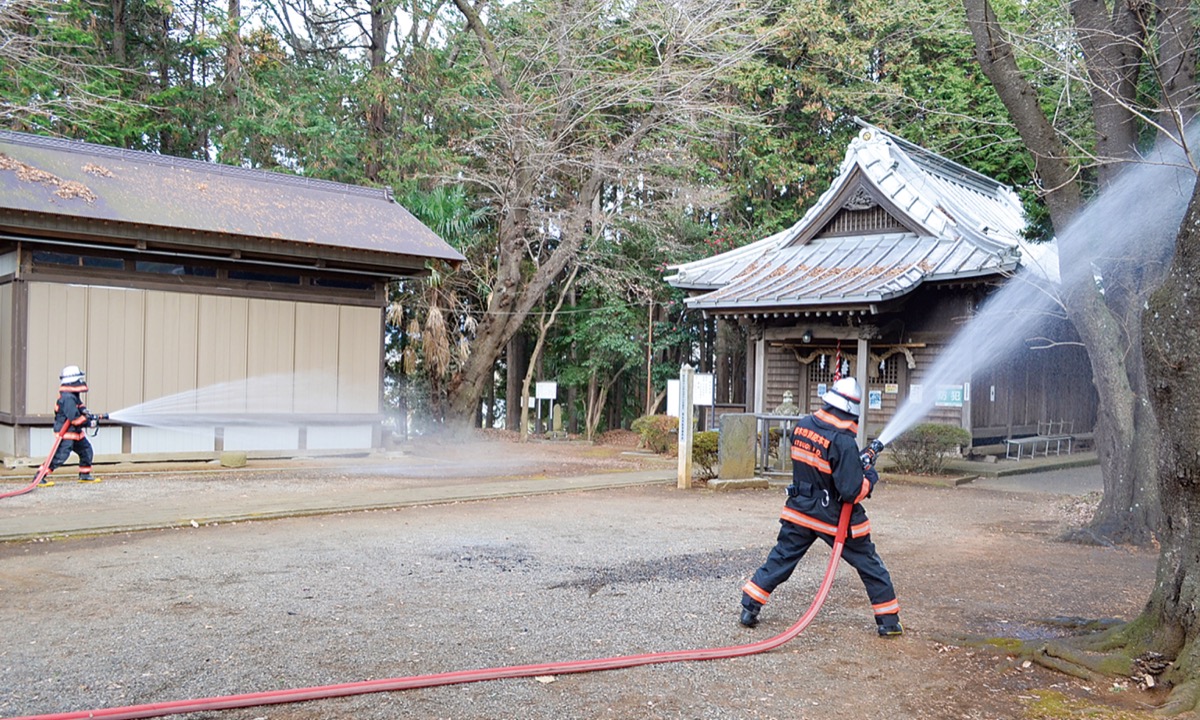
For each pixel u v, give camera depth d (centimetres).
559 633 550
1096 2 921
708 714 421
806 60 2631
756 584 569
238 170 1630
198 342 1471
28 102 1870
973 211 2008
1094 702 446
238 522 964
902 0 2400
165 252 1409
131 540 853
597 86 2247
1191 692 437
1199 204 449
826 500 553
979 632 571
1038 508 1184
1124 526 920
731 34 2192
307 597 629
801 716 421
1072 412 2177
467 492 1196
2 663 476
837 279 1722
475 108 2259
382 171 2334
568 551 816
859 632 568
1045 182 948
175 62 2527
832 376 1845
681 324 2712
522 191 2245
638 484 1360
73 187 1312
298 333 1573
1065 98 1117
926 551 862
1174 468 471
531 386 2980
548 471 1533
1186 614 474
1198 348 448
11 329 1327
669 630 562
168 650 501
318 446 1606
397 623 564
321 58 2711
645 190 2578
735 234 2541
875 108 2436
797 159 2686
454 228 2189
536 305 2722
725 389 2806
